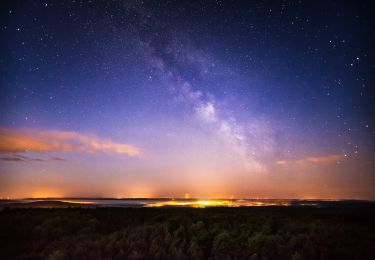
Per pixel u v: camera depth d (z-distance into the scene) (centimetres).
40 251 1101
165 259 987
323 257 970
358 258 959
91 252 987
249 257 998
